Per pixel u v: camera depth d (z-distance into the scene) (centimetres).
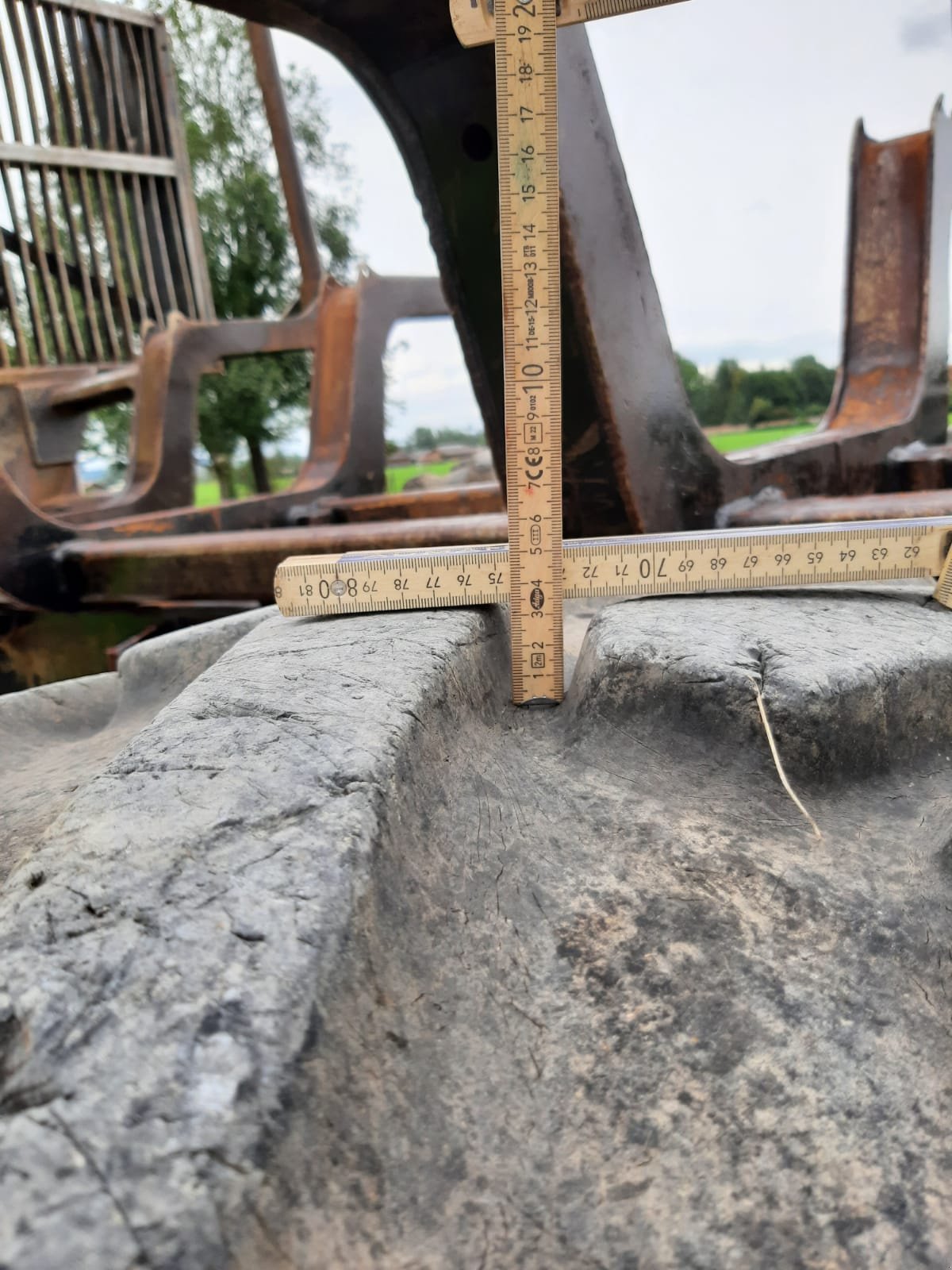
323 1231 78
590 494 253
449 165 220
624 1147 94
